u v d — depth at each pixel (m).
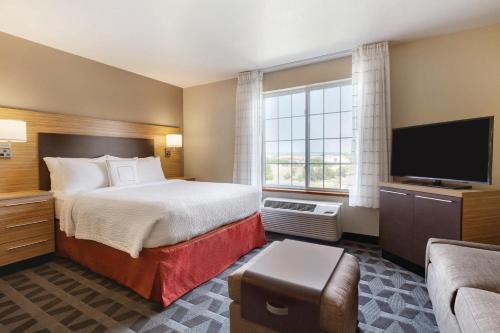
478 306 1.06
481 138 2.07
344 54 3.27
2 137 2.38
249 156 3.91
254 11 2.32
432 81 2.83
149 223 1.86
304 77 3.60
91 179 2.96
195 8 2.27
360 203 3.06
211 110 4.52
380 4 2.22
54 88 3.08
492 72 2.55
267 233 3.65
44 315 1.75
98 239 2.17
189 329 1.62
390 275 2.33
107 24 2.53
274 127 3.99
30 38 2.82
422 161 2.52
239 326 1.37
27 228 2.47
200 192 2.61
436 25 2.58
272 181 4.04
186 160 4.85
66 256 2.62
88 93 3.42
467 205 2.00
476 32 2.62
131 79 3.96
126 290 2.08
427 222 2.25
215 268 2.36
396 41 2.93
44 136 2.94
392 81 3.03
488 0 2.17
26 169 2.81
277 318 1.24
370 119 2.98
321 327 1.17
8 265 2.37
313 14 2.38
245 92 3.95
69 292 2.04
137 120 4.06
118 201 2.15
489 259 1.45
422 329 1.61
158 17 2.41
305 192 3.60
